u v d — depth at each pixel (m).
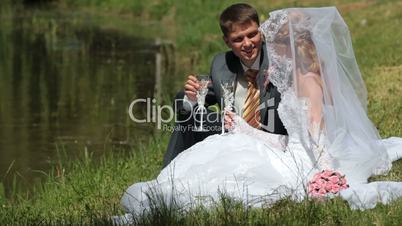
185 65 56.25
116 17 92.69
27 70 55.41
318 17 18.66
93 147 33.19
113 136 34.97
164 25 82.75
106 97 44.66
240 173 17.55
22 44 69.50
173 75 51.78
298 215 15.68
